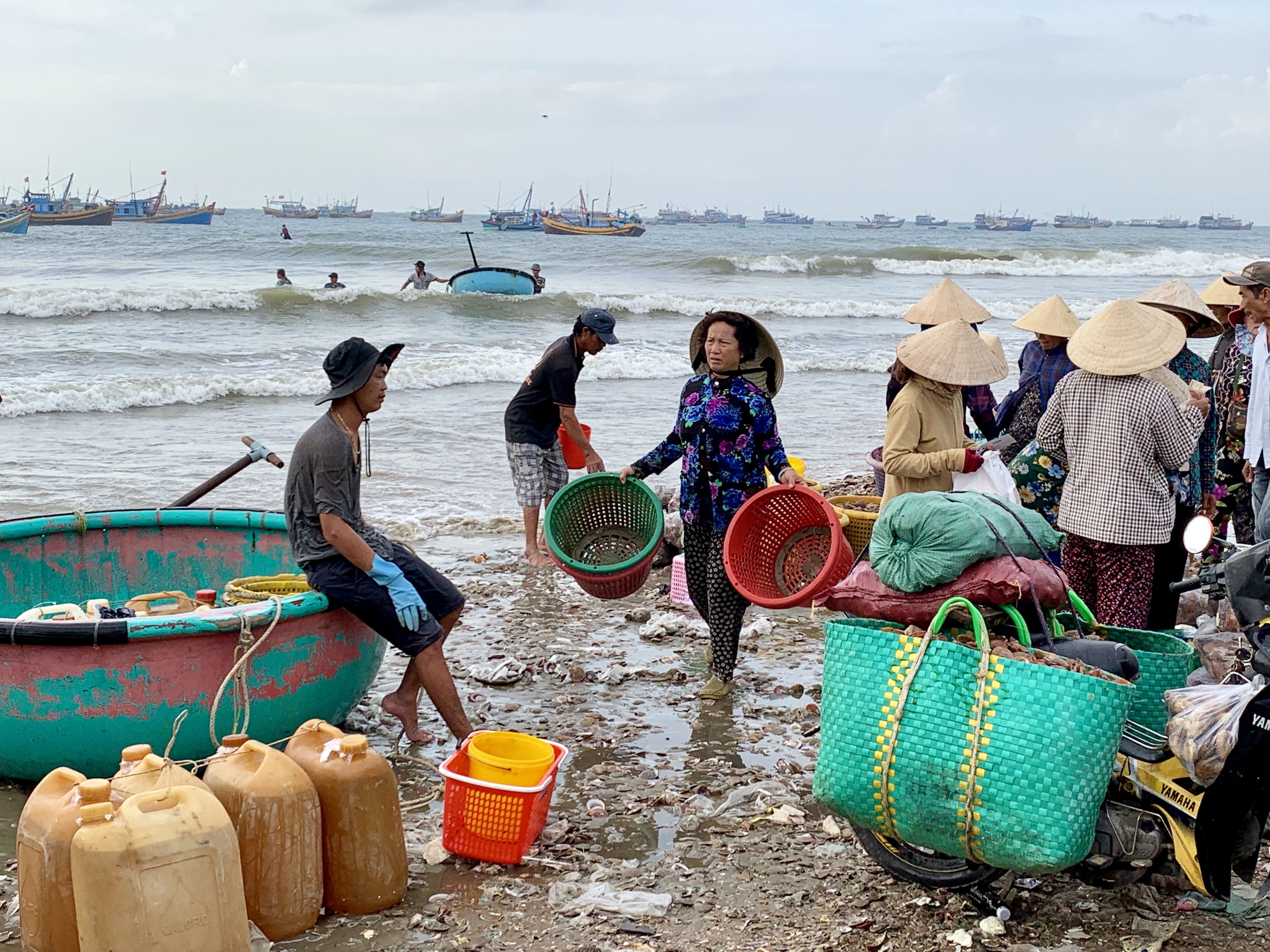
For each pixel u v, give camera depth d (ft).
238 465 23.62
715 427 20.93
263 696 17.16
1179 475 20.17
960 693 12.49
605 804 17.38
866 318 108.27
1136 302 20.36
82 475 39.17
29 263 148.87
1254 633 12.67
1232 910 13.46
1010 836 12.07
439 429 50.11
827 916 13.99
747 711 21.47
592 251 216.54
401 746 19.45
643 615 27.04
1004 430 25.54
